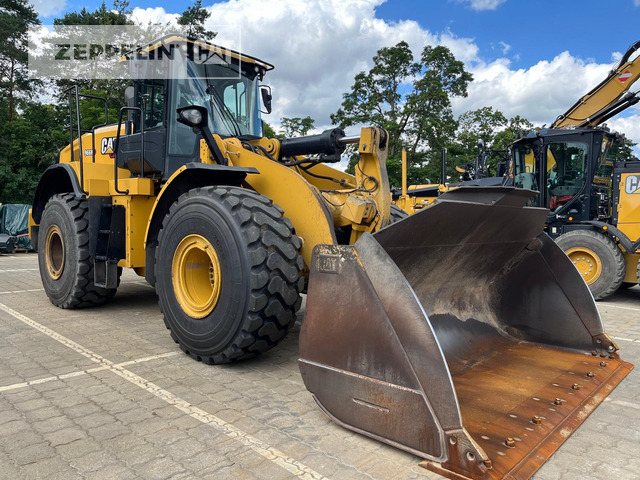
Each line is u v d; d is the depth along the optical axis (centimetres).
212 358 335
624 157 810
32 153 2405
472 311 365
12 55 2847
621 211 675
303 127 2850
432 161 2902
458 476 195
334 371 241
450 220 273
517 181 802
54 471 205
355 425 234
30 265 1000
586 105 851
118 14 2555
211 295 339
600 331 340
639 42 787
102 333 431
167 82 437
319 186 458
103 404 274
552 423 240
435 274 320
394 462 212
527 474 197
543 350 351
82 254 501
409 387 212
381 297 223
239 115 474
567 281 350
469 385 283
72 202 512
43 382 308
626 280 683
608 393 285
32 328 447
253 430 243
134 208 453
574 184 736
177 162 437
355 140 366
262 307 308
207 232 329
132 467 208
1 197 2283
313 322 252
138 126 482
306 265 341
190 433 239
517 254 368
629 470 213
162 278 367
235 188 338
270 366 343
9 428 244
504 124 3275
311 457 217
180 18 2258
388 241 252
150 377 318
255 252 307
